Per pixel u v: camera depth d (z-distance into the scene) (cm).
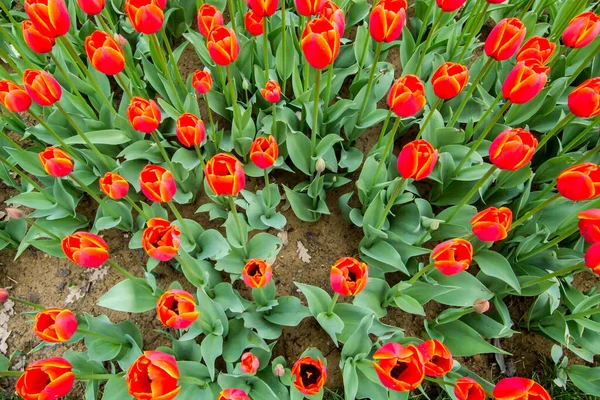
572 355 93
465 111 104
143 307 80
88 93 103
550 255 87
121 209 93
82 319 85
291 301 83
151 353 55
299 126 103
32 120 109
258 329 80
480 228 62
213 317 77
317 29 65
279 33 108
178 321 58
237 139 96
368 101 100
